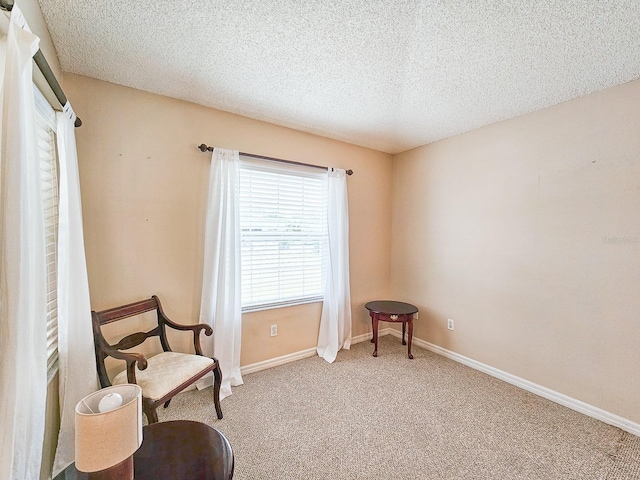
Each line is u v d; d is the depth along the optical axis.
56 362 1.53
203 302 2.29
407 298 3.47
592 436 1.80
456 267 2.93
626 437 1.80
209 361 1.90
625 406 1.88
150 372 1.72
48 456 1.41
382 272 3.61
